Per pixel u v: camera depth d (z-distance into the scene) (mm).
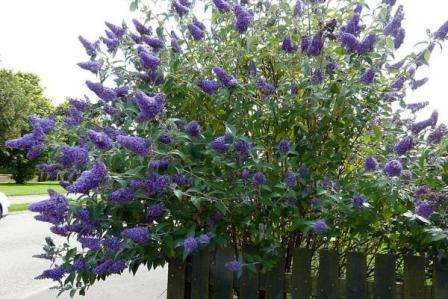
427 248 2645
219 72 2809
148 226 2600
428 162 2826
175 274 2912
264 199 2668
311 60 2967
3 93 32938
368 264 3006
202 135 2738
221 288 2803
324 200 2686
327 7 3170
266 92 2955
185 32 3387
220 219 2727
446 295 2480
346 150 2973
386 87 3016
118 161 2643
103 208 2557
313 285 2701
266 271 2748
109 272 2566
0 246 9547
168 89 3072
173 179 2555
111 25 3414
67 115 3213
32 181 39281
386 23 3125
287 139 2857
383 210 2633
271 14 3264
